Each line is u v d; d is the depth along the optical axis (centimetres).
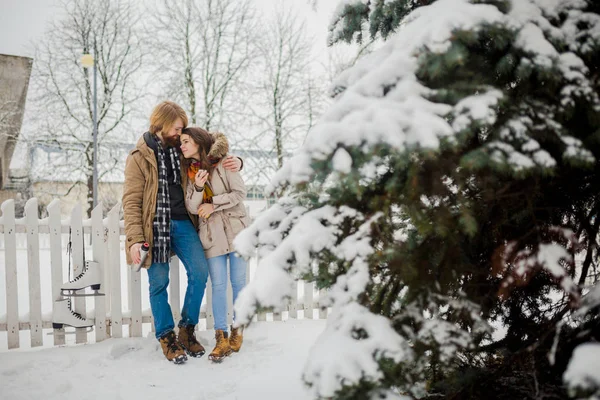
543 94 148
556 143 141
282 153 1519
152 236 285
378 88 152
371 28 213
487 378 176
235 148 1512
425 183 149
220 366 279
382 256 148
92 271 333
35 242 335
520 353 171
